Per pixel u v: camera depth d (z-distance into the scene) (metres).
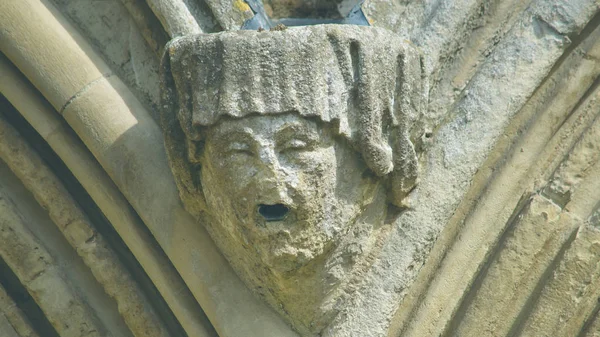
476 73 8.40
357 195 7.52
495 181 8.37
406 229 8.03
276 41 6.96
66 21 8.59
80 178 8.51
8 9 8.38
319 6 7.71
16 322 9.04
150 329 8.71
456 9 8.30
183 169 7.61
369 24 7.87
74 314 8.89
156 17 8.31
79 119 8.22
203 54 7.06
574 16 8.45
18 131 8.88
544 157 8.44
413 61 7.61
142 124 8.22
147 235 8.43
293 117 6.98
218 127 7.04
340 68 7.16
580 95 8.52
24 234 8.92
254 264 7.85
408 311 8.18
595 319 8.10
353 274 7.91
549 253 8.18
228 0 7.88
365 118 7.23
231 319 7.99
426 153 8.18
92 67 8.35
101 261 8.74
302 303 7.83
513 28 8.51
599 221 8.14
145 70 8.45
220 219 7.55
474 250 8.27
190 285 8.12
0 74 8.63
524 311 8.18
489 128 8.23
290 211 7.12
